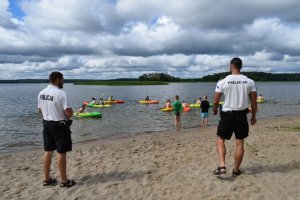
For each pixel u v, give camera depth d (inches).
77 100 2107.5
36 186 274.8
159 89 4131.4
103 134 719.1
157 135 650.8
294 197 225.6
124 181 280.2
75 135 708.0
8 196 253.6
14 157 406.0
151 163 339.3
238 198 228.1
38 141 654.5
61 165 261.3
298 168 292.4
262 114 1106.1
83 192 256.4
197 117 1005.2
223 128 257.6
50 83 259.0
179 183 267.0
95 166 333.7
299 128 584.1
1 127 868.0
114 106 1491.1
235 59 254.7
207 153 375.6
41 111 259.9
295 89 3678.6
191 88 4461.1
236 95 249.1
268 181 256.2
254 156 339.0
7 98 2461.9
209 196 235.0
